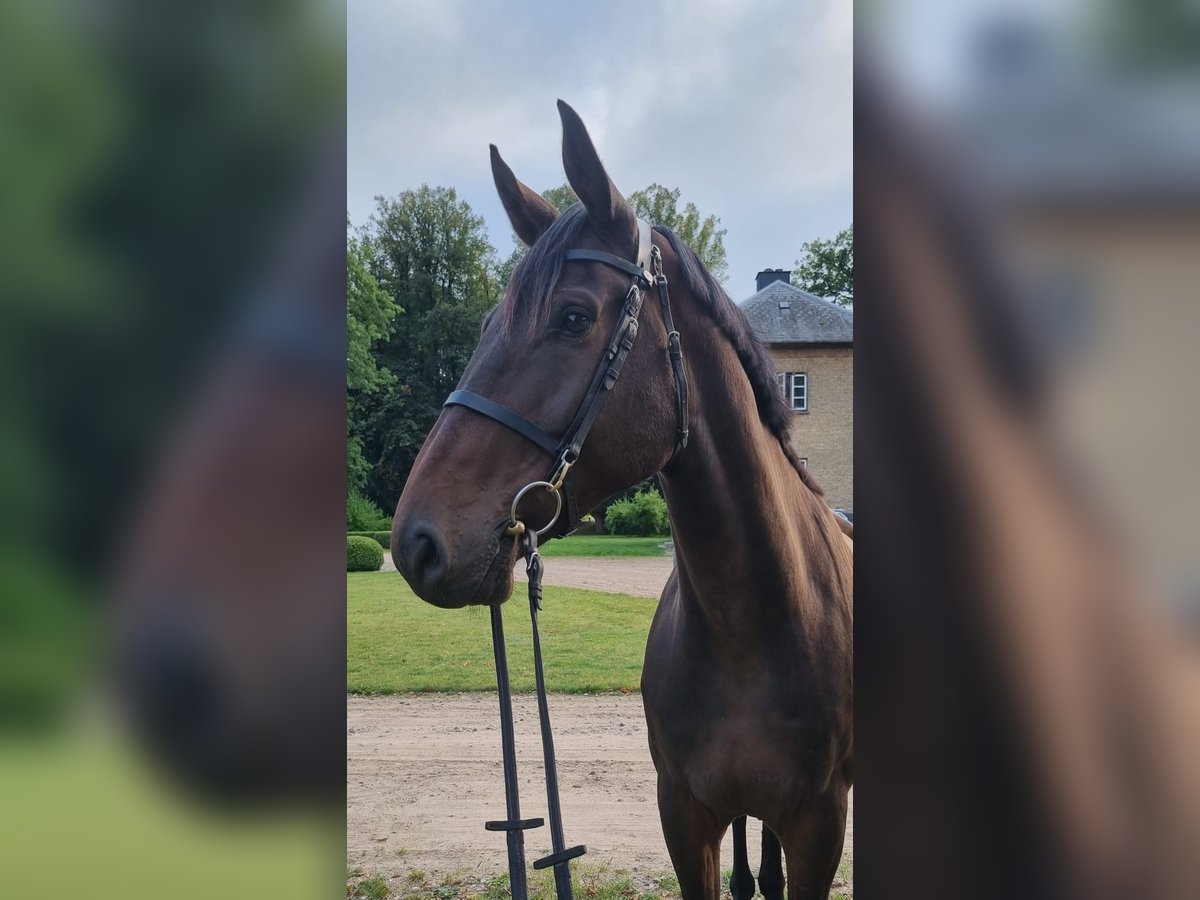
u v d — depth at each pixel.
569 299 1.45
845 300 33.19
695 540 1.68
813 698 1.73
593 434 1.46
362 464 26.47
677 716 1.81
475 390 1.44
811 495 2.05
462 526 1.35
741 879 2.66
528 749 4.75
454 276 33.78
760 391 1.87
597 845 3.51
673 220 29.80
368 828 3.73
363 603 10.79
